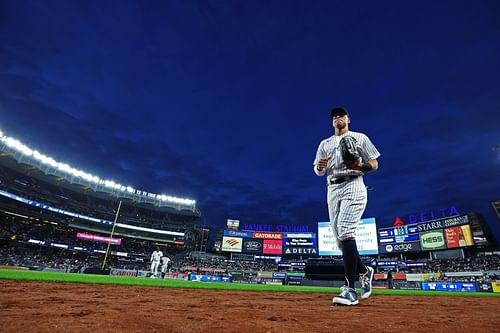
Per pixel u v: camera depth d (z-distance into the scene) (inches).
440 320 103.6
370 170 171.9
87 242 2177.7
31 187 1999.3
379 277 1457.9
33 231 1923.0
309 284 952.9
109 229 2354.8
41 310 90.2
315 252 2071.9
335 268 979.3
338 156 174.9
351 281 154.0
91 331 65.2
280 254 2114.9
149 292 197.9
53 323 70.7
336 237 174.7
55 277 293.6
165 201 2758.4
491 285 933.2
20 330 62.8
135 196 2640.3
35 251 1883.6
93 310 95.1
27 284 196.7
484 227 1689.2
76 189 2333.9
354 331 77.9
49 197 2095.2
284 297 203.8
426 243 1820.9
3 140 1850.4
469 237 1669.5
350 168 167.3
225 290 265.3
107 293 170.7
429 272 1663.4
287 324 84.9
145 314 91.7
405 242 1902.1
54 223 2054.6
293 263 1957.4
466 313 134.3
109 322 75.5
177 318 87.2
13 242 1796.3
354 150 166.7
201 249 2677.2
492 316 123.3
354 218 162.9
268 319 93.4
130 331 67.6
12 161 1918.1
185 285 316.5
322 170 186.2
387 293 346.3
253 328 76.9
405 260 1857.8
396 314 119.6
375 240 1534.2
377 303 176.4
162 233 2517.2
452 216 1761.8
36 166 2041.1
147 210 2738.7
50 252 1969.7
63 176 2222.0
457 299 266.7
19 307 95.1
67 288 187.5
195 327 75.1
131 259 2271.2
